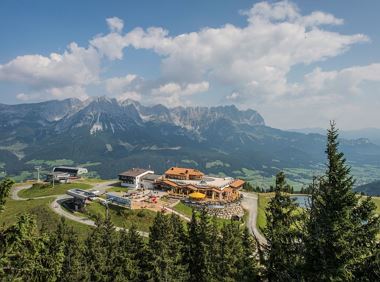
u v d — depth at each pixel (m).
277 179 31.92
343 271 20.61
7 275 20.88
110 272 55.19
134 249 59.09
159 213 59.16
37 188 156.75
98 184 162.00
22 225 21.48
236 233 57.94
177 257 52.94
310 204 22.66
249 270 30.86
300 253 22.59
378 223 22.06
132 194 129.75
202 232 56.41
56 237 50.47
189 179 157.62
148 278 52.72
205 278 53.00
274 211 31.03
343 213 21.33
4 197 20.44
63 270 51.16
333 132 22.86
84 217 104.50
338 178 22.00
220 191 133.62
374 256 21.17
